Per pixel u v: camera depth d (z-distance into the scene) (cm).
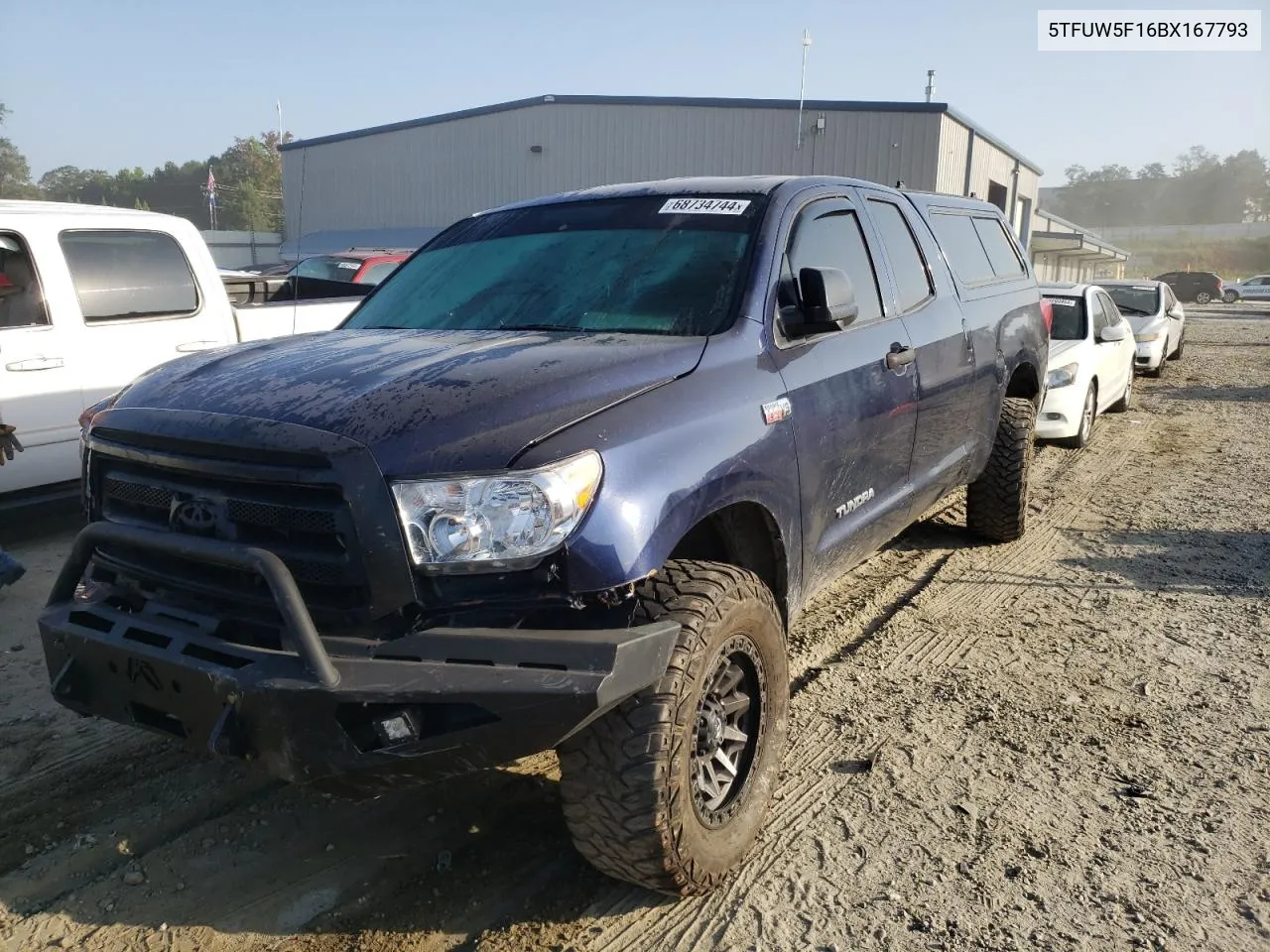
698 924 280
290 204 3609
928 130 2566
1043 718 403
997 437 609
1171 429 1144
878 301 427
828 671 449
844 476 374
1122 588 563
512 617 248
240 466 251
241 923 280
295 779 239
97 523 277
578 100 2873
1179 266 10150
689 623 264
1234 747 379
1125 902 289
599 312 351
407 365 287
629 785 254
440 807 340
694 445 280
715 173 2789
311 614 249
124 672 262
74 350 619
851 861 308
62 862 306
